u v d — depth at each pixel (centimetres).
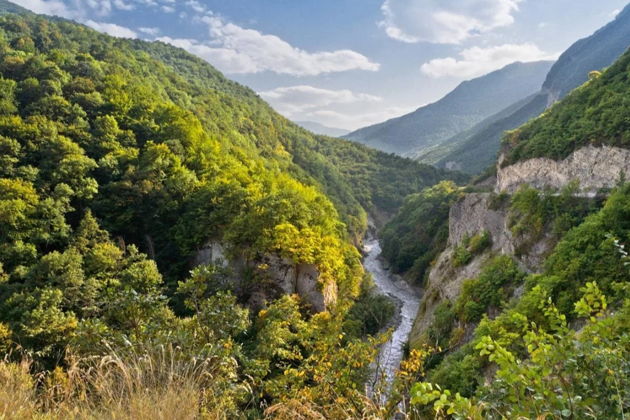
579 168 2933
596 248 1708
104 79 6134
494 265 2762
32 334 2020
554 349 401
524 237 2734
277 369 1838
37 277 2650
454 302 3148
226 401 553
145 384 438
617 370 362
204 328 769
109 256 3116
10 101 4794
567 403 355
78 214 3819
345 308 2275
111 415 393
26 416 418
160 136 5112
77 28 10362
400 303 5044
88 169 4025
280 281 3466
